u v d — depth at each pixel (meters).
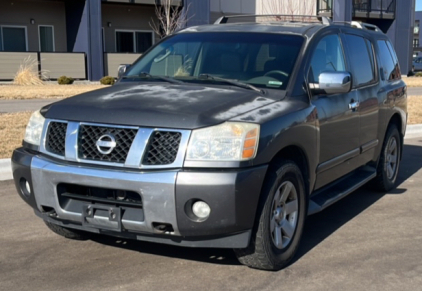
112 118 4.13
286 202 4.54
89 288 4.09
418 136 11.98
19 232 5.33
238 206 3.91
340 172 5.67
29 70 23.31
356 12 33.56
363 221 5.86
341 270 4.50
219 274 4.37
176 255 4.76
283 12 29.84
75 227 4.36
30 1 25.36
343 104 5.46
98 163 4.10
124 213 4.05
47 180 4.23
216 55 5.34
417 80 31.47
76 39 25.64
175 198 3.86
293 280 4.28
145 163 3.98
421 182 7.70
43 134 4.42
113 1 25.45
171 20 26.70
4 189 6.88
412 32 37.56
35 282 4.20
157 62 5.55
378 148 6.61
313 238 5.30
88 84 24.03
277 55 5.13
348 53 5.95
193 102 4.30
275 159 4.41
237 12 29.95
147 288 4.10
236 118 4.10
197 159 3.90
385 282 4.27
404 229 5.60
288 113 4.48
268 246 4.24
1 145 8.82
